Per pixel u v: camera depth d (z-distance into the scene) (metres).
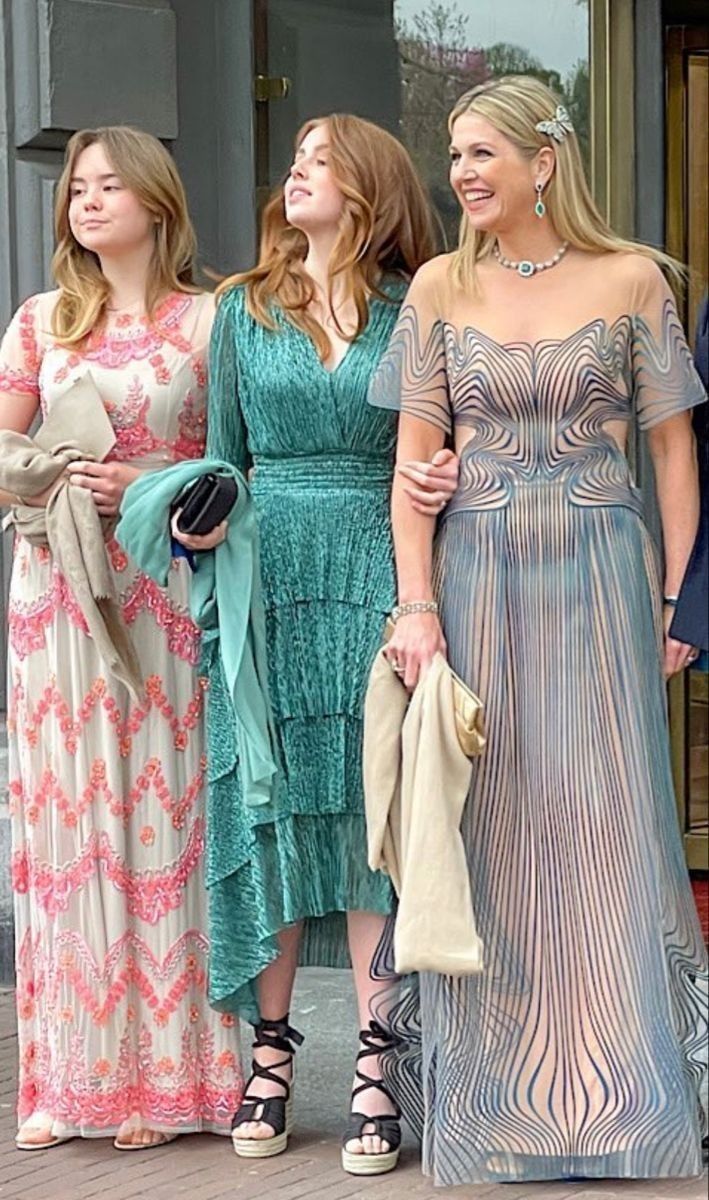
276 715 3.96
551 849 3.82
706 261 6.39
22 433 4.29
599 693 3.81
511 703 3.82
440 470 3.84
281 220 4.05
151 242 4.16
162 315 4.14
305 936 4.25
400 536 3.87
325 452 3.97
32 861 4.17
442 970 3.70
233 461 4.09
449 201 5.77
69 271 4.19
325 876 4.00
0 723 5.66
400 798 3.82
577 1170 3.87
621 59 5.73
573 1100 3.85
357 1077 4.09
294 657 3.97
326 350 3.94
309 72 5.82
